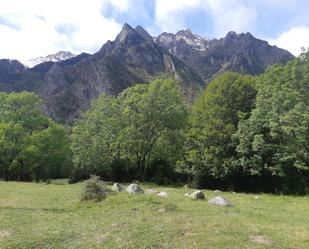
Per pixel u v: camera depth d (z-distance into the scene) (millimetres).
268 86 45688
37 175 69688
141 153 60219
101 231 15820
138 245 13789
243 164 44688
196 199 26016
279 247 13781
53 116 178125
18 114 65188
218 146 48875
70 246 13914
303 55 45156
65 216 19344
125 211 20000
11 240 14719
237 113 49781
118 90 193875
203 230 15773
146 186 49219
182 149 56312
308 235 15719
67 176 83188
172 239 14492
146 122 58500
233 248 13484
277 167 41844
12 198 26750
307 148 40594
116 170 63250
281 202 30062
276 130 41844
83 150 62344
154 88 59031
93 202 22891
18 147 62000
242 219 18531
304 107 40906
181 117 59094
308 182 42469
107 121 61594
